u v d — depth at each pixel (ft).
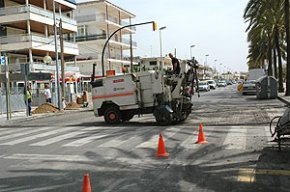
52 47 149.38
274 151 29.27
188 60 53.52
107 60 220.02
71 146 36.01
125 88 53.31
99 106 55.01
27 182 23.11
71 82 145.18
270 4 106.73
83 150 33.42
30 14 136.98
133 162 27.53
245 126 44.42
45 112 92.99
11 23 142.20
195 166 25.44
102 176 23.85
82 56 217.77
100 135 42.75
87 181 17.17
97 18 219.20
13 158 31.22
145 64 141.59
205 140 35.32
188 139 36.68
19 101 102.37
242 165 25.08
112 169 25.62
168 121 48.98
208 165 25.54
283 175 22.38
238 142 33.65
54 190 21.11
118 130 46.62
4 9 138.41
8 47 138.21
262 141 33.65
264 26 138.21
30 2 153.38
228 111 65.41
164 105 49.65
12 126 62.69
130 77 52.95
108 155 30.55
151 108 52.65
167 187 20.75
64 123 61.57
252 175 22.52
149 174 23.80
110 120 54.49
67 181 22.97
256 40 164.25
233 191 19.57
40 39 142.31
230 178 22.07
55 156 31.22
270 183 20.83
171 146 33.19
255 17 120.26
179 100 51.13
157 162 27.14
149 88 52.16
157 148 32.24
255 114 58.08
